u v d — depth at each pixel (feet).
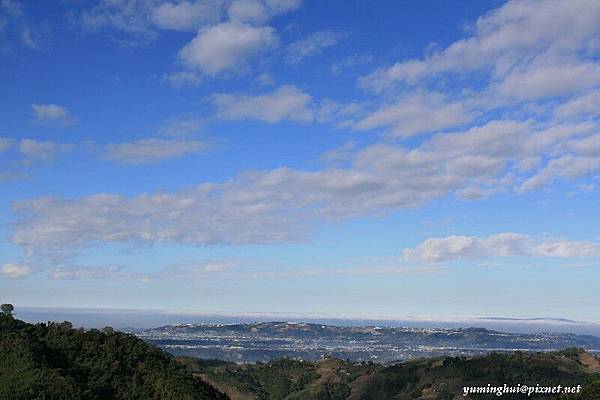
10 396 298.35
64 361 358.64
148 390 357.00
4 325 381.81
